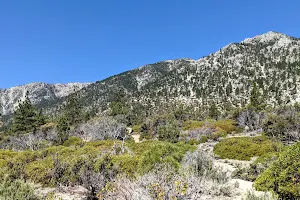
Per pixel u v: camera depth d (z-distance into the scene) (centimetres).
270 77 12175
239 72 13862
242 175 1350
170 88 13700
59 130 3900
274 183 804
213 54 19450
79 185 949
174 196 621
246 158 2186
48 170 980
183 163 1067
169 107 9081
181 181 635
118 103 6819
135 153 1788
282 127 3027
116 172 903
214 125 4284
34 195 729
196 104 10312
